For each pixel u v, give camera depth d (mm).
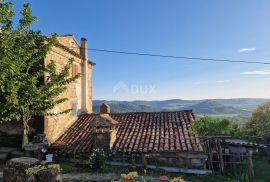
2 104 11359
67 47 18016
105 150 14695
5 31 11125
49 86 12984
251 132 24688
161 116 18984
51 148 15266
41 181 7148
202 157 13539
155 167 13609
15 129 15188
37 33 12898
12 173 7387
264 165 17609
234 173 14352
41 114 13109
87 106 22281
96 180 11633
